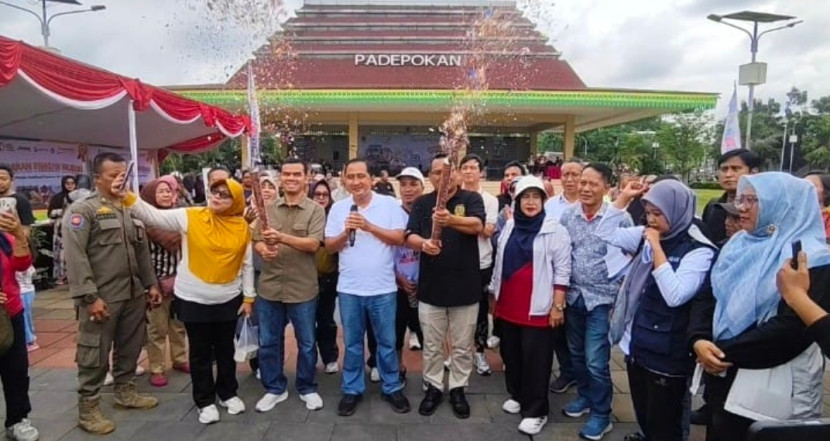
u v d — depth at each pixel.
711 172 43.91
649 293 2.56
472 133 25.00
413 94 18.45
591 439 3.15
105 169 3.17
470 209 3.36
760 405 2.00
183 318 3.26
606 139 47.34
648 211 2.54
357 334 3.47
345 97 18.56
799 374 1.99
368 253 3.41
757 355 1.99
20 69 4.76
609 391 3.19
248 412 3.49
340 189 5.66
